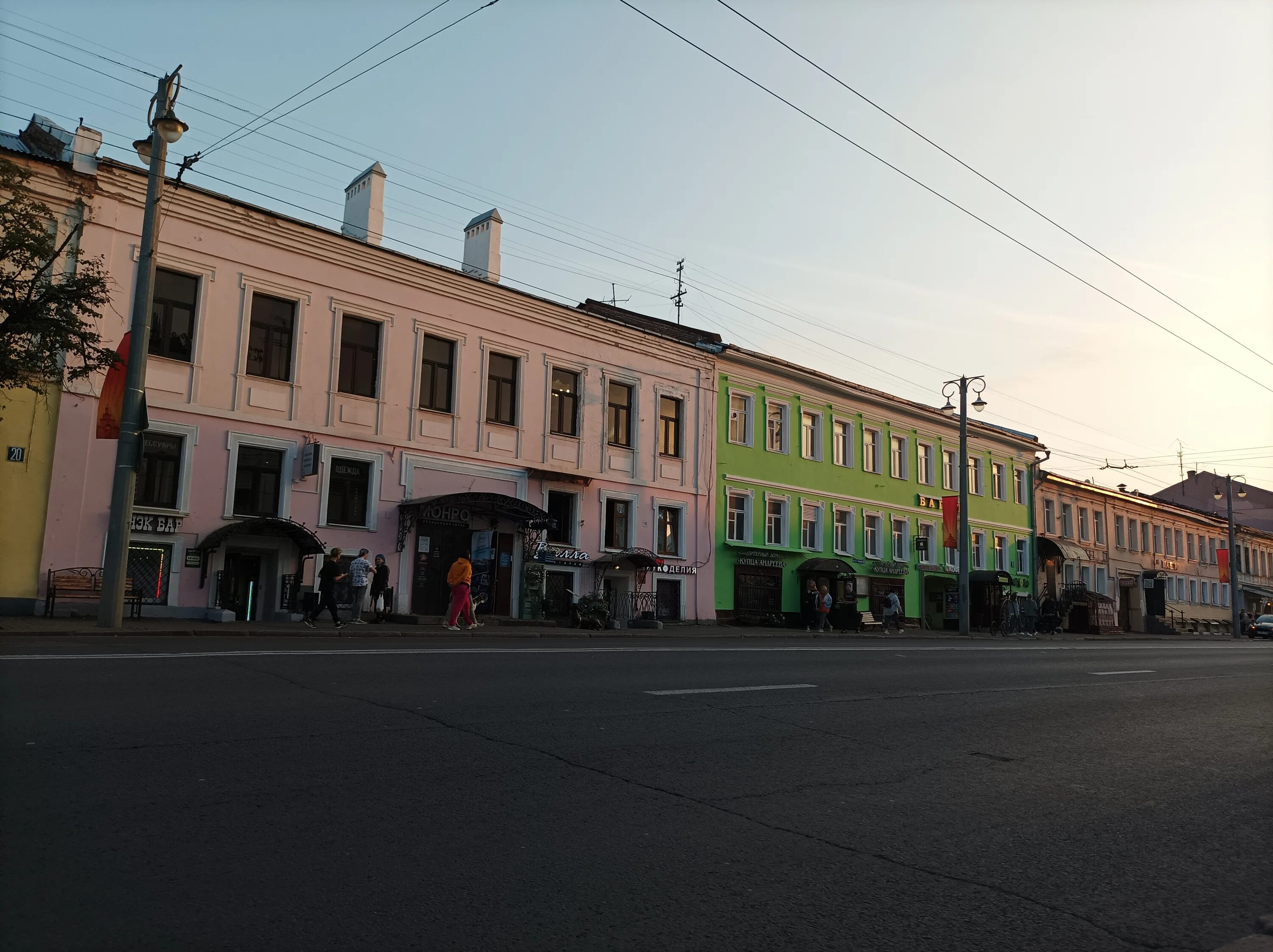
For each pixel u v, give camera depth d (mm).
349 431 23844
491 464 26609
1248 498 75812
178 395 21156
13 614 18641
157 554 20656
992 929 4199
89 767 5809
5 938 3564
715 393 33281
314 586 22719
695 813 5742
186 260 21500
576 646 16719
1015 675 14680
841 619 34219
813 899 4457
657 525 31016
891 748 8031
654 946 3850
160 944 3605
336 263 23984
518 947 3773
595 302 35281
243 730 7082
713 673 12562
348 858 4617
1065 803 6453
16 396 19125
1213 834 5852
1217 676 16281
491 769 6445
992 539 46219
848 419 38688
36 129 21219
